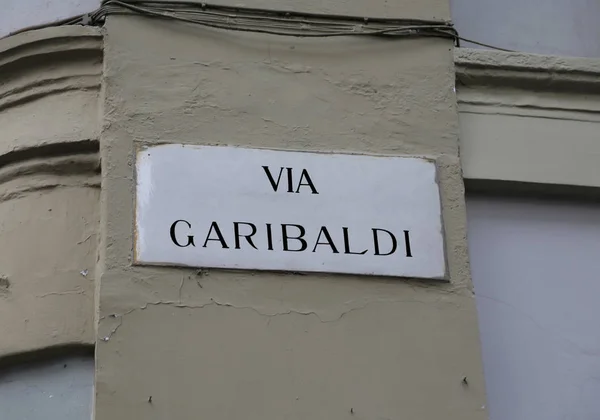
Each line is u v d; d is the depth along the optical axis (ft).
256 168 21.09
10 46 22.41
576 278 21.91
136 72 21.67
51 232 21.48
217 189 20.79
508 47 24.45
